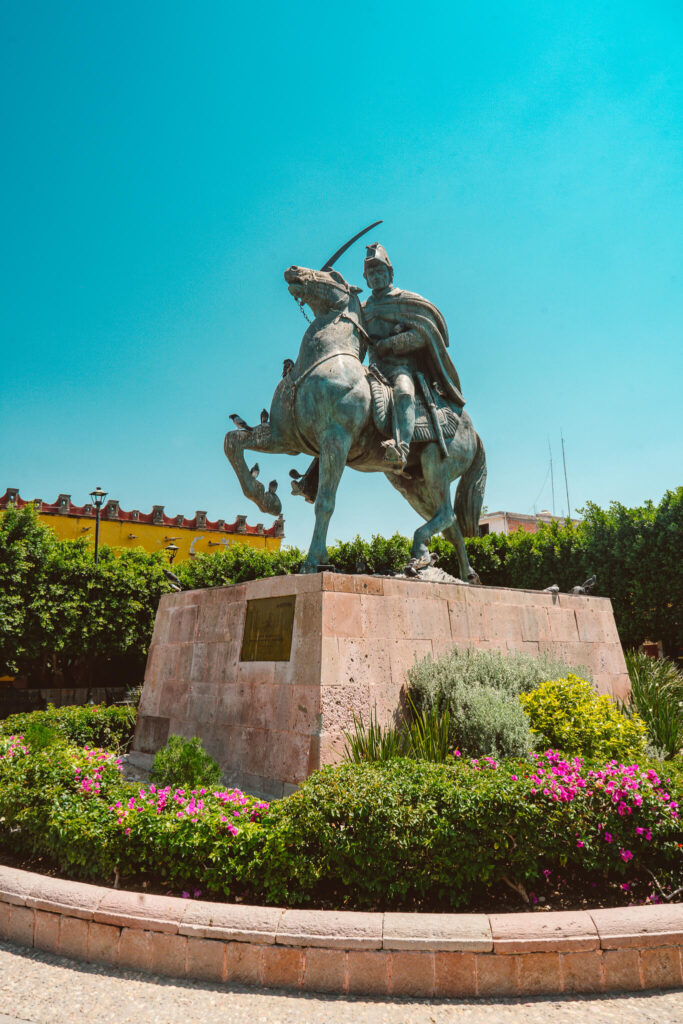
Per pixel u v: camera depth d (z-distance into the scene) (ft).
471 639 22.59
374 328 26.35
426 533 25.77
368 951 11.43
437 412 26.53
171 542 115.65
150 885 13.92
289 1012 10.71
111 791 15.43
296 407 23.15
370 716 19.01
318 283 24.00
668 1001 11.10
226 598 23.76
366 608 20.08
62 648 64.28
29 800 15.67
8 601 59.62
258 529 124.36
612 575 56.39
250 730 20.63
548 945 11.44
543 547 61.77
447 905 13.20
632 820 13.51
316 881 13.10
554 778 13.69
